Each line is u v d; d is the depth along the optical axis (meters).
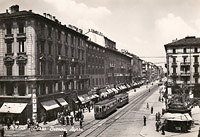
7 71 41.12
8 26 41.00
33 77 38.88
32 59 39.09
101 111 42.66
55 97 45.22
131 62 129.38
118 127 35.50
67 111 45.69
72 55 53.56
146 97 80.75
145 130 32.91
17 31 40.19
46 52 42.84
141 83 151.75
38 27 40.44
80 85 57.47
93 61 67.69
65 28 49.56
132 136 29.67
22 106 38.75
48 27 43.72
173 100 39.66
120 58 102.88
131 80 124.75
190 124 31.91
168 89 71.00
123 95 61.41
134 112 50.28
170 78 72.06
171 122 31.77
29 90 38.91
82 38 59.66
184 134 29.84
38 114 39.56
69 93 50.75
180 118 30.81
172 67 72.31
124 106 61.00
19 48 40.12
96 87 69.31
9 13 41.72
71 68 53.03
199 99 50.59
